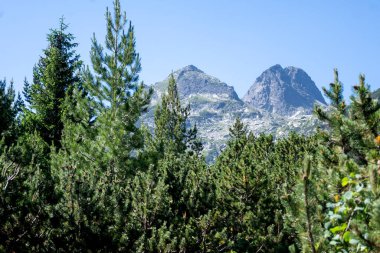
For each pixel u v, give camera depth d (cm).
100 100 1944
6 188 737
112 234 788
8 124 2059
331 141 722
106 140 1722
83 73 1964
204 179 1311
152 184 1044
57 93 2750
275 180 1675
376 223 337
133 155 1753
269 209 1309
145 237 852
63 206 765
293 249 430
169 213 989
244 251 1093
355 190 443
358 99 658
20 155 818
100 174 1545
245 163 1586
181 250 851
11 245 722
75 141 1823
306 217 418
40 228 745
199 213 1116
